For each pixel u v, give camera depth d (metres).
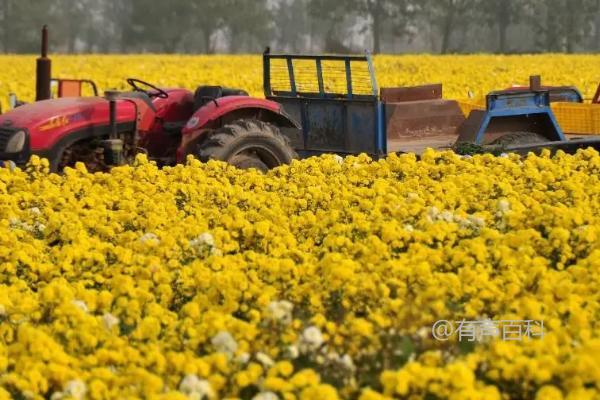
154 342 16.23
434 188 27.08
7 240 22.47
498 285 17.80
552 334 15.10
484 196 26.34
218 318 16.03
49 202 27.30
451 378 13.52
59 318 16.67
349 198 26.38
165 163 33.25
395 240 20.91
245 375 14.27
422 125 38.12
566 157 32.12
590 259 19.14
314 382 13.91
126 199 26.98
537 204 23.69
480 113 36.34
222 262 19.89
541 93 37.19
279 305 16.09
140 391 14.20
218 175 29.92
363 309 17.09
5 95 73.31
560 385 13.98
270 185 29.36
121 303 17.50
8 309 17.69
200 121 31.88
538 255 20.52
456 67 108.38
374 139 35.47
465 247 20.12
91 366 15.16
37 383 14.56
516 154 32.72
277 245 21.64
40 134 30.80
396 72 100.06
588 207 24.73
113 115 31.23
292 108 37.62
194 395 13.95
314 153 37.19
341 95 36.31
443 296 16.86
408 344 15.20
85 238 21.78
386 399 13.51
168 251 21.25
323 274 18.36
